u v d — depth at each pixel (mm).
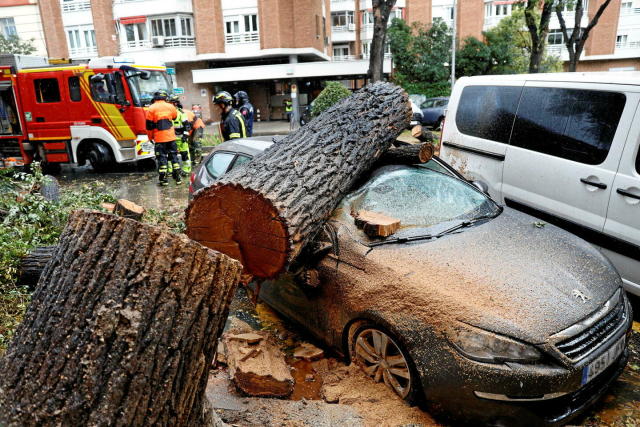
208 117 30719
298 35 28984
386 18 14633
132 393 1665
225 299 1871
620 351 2930
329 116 4172
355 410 2885
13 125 12008
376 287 3057
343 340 3314
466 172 5668
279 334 3955
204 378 1904
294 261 3494
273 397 3037
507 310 2697
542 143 4828
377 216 3498
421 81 31375
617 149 4188
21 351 1758
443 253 3199
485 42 32469
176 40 29516
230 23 29203
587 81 4539
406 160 4148
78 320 1704
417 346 2777
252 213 3111
